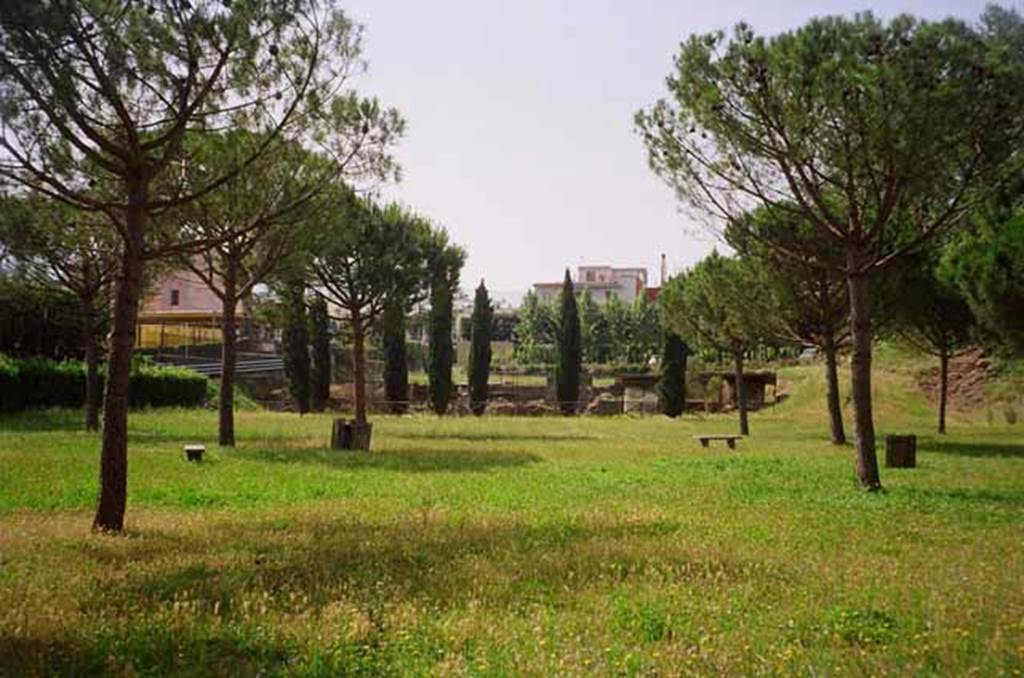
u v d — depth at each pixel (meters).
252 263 23.55
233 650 5.50
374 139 14.36
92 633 5.73
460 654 5.41
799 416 42.59
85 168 11.64
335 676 5.05
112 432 10.45
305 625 5.97
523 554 8.76
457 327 94.44
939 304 28.53
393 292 28.03
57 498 12.74
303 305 29.27
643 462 20.59
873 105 13.78
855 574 7.84
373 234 27.31
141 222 10.84
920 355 39.00
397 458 20.66
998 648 5.55
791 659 5.31
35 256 22.19
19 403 30.89
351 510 12.20
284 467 17.78
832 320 26.41
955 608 6.59
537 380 64.44
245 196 14.45
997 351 29.61
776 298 26.41
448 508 12.50
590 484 15.86
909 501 13.63
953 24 13.88
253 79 10.95
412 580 7.47
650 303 80.81
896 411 39.94
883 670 5.16
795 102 14.55
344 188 15.24
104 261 24.12
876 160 15.01
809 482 16.36
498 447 25.00
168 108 10.75
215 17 10.08
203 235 19.08
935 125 13.61
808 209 16.08
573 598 6.94
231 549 9.02
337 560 8.38
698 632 5.88
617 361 78.62
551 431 32.91
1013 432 31.41
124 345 10.66
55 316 33.19
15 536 9.32
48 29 8.55
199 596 6.84
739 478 17.06
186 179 14.49
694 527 10.76
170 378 38.03
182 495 13.51
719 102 15.27
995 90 13.70
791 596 7.00
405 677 5.01
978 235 21.33
